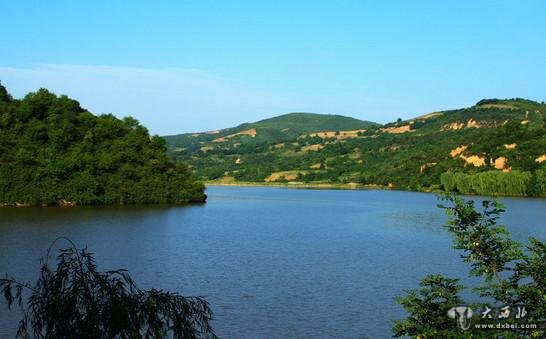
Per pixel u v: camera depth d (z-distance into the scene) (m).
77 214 100.25
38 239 65.81
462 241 16.80
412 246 67.81
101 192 125.38
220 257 57.38
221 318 35.12
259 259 56.62
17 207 112.50
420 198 184.62
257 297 40.38
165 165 139.12
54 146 121.50
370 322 34.81
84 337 13.34
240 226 90.94
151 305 13.80
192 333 14.37
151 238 71.31
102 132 131.88
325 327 33.78
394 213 122.81
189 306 14.88
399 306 38.38
